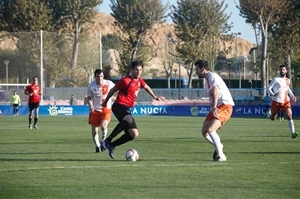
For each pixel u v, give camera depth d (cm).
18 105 10881
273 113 4819
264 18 13750
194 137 5075
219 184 2431
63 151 3816
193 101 11969
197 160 3247
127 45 17012
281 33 14325
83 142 4572
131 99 3341
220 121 3194
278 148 3959
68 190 2314
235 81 17112
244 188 2339
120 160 3266
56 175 2691
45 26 15762
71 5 16088
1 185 2433
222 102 3195
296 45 14338
